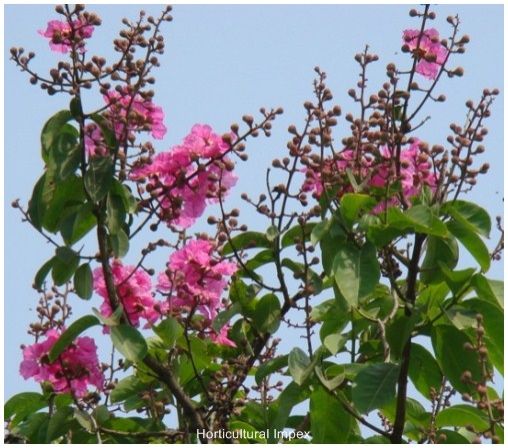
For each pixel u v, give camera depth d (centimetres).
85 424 748
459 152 763
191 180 796
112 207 758
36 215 767
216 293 790
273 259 843
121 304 764
